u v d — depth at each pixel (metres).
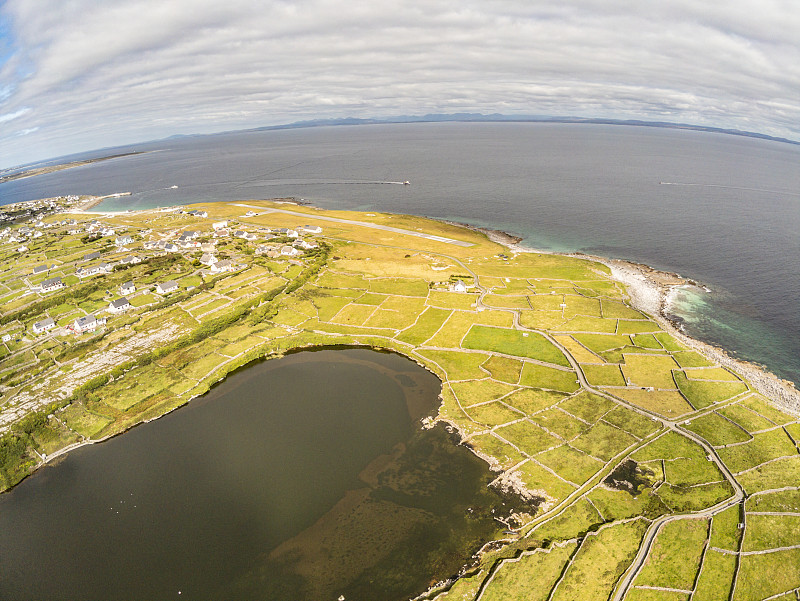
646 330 121.19
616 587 57.72
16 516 73.62
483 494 73.19
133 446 87.88
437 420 91.06
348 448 84.50
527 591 57.97
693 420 86.94
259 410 96.81
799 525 64.31
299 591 59.62
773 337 121.06
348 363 113.38
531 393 97.75
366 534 67.00
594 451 80.81
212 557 64.69
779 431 83.06
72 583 62.16
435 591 58.84
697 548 62.34
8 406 99.38
